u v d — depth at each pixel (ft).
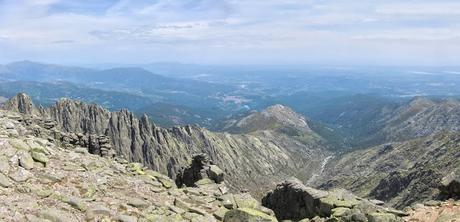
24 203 93.30
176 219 109.81
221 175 179.42
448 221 114.73
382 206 129.49
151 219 103.96
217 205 129.59
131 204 111.45
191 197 132.98
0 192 96.99
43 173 116.78
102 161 152.76
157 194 130.52
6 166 110.93
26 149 126.11
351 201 128.98
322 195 134.51
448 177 142.82
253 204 131.44
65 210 96.73
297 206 141.90
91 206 102.01
